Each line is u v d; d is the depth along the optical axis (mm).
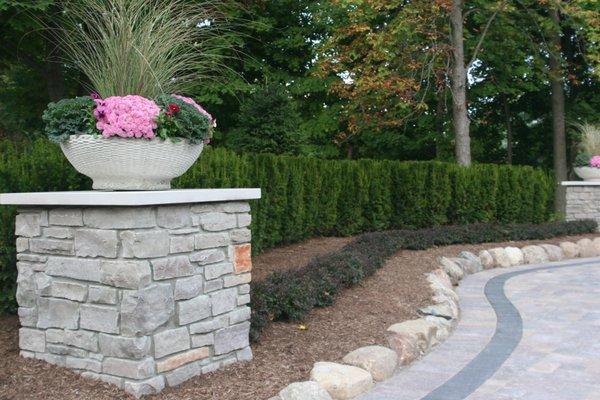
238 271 4434
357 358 4562
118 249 3691
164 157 3928
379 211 11281
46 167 5051
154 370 3758
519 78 17922
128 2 4371
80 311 3906
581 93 19641
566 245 11852
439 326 5855
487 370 4797
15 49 12148
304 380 4152
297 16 17125
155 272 3729
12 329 4758
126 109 3744
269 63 17312
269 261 7867
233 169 7090
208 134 4246
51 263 4039
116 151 3791
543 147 20375
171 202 3766
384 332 5273
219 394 3844
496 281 8992
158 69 4301
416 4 13094
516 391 4309
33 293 4160
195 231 4051
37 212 4102
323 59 13977
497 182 13023
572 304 7316
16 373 3967
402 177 11609
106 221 3730
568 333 5953
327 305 6027
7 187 4883
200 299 4094
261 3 14875
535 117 20172
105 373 3809
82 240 3850
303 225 9594
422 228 11867
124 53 4184
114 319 3725
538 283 8820
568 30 17969
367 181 10977
